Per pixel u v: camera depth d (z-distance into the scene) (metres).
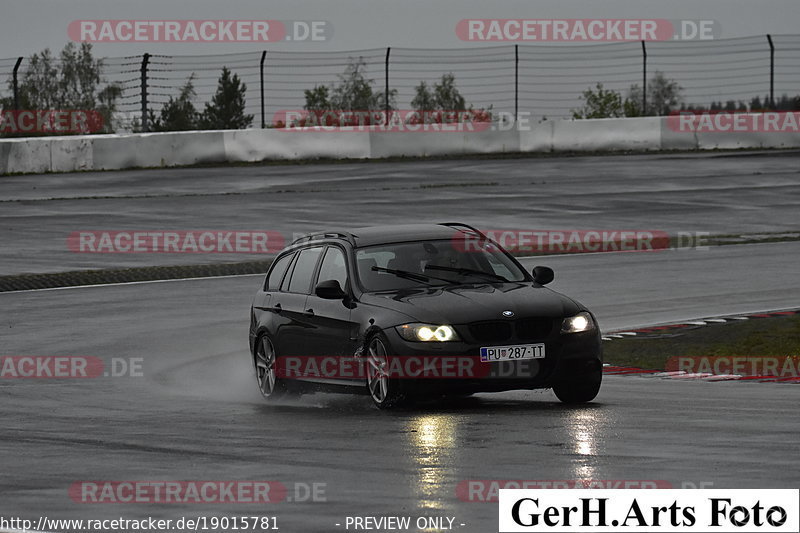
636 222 97.00
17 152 135.12
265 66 150.88
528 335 34.50
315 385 38.31
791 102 160.12
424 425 31.84
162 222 97.31
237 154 146.00
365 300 36.66
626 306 62.12
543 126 156.12
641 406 34.53
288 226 94.38
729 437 28.25
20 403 40.00
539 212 101.62
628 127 156.75
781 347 46.38
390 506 22.23
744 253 81.62
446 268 37.78
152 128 147.50
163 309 64.62
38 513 22.64
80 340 55.97
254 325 41.91
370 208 103.75
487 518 21.22
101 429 33.44
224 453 28.55
